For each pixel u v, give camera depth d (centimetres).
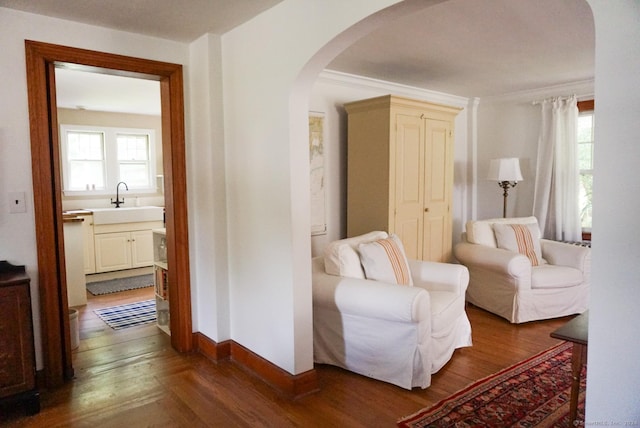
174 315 325
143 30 281
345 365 285
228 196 300
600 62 124
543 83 464
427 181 426
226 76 293
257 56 262
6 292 226
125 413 237
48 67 264
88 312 422
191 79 311
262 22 255
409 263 340
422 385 258
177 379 277
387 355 266
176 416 234
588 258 398
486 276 407
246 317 290
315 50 220
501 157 538
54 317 266
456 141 548
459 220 563
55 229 271
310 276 257
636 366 123
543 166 488
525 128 514
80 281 442
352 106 409
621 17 119
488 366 291
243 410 239
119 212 566
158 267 366
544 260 424
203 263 313
